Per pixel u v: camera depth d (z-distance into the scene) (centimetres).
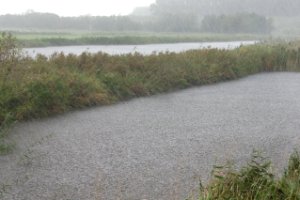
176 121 931
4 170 606
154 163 659
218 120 957
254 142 792
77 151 700
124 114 973
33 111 880
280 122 959
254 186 491
